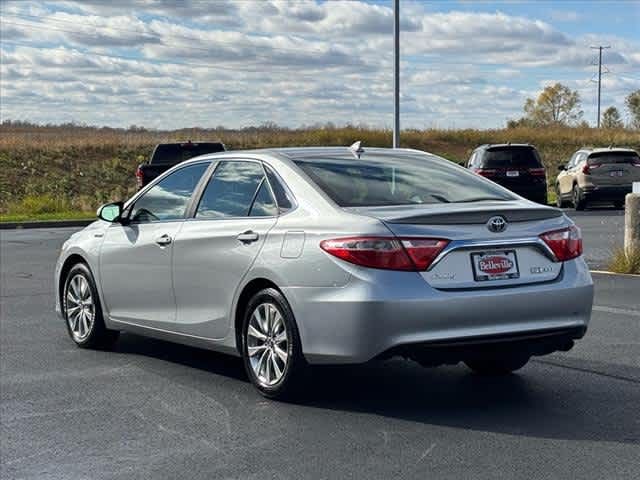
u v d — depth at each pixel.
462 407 6.51
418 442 5.73
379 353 6.06
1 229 26.91
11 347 8.96
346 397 6.84
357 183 6.83
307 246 6.39
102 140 56.97
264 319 6.79
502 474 5.11
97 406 6.79
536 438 5.75
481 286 6.23
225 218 7.27
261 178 7.16
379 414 6.38
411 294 6.04
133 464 5.48
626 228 13.59
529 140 64.44
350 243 6.15
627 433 5.83
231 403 6.77
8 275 14.69
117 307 8.39
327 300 6.21
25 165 50.44
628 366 7.68
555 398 6.71
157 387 7.31
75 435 6.08
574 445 5.61
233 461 5.48
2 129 84.56
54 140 56.03
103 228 8.62
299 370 6.48
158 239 7.80
